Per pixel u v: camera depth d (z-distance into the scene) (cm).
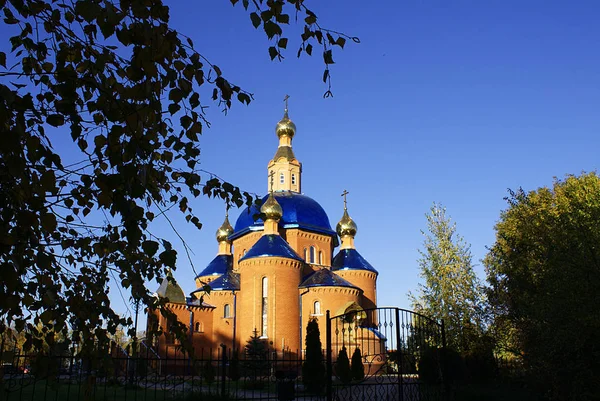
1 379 538
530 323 1928
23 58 529
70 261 640
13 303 425
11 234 438
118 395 2253
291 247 5003
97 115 559
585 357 1584
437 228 3428
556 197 3005
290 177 5844
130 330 689
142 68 477
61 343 577
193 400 1894
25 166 414
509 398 2172
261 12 488
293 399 2033
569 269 1641
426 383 1570
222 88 543
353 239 5662
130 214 435
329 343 1455
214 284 5025
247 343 4291
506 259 2431
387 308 1499
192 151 646
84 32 505
